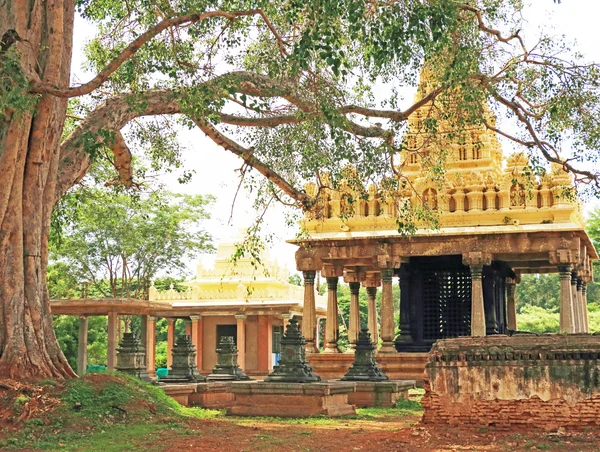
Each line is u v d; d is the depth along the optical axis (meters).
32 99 12.69
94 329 44.12
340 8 12.69
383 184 18.48
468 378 11.74
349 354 26.28
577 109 17.52
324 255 26.42
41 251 14.02
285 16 15.12
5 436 10.93
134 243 38.12
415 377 25.11
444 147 20.42
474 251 24.80
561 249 23.98
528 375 11.37
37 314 13.38
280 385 15.70
